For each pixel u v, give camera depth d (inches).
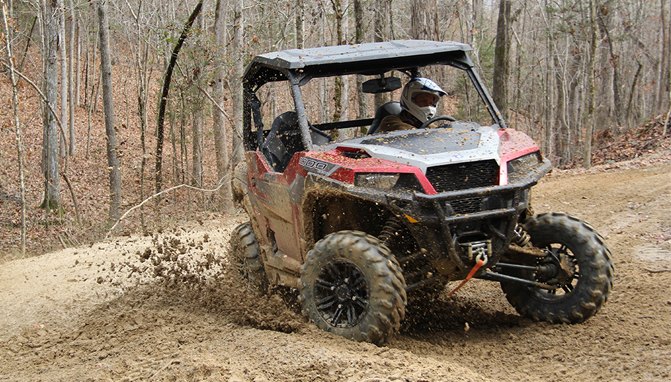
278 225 270.8
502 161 221.5
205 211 958.4
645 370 196.4
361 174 219.1
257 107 301.0
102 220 989.2
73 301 351.6
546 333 239.1
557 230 244.4
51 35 1026.7
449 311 276.4
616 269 325.4
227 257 329.7
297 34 1035.9
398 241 233.6
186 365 210.1
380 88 285.6
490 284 317.4
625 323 239.5
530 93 2177.7
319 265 228.8
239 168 324.2
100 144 1646.2
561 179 703.1
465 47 264.4
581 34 1763.0
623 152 1109.1
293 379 194.5
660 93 1859.0
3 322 335.0
